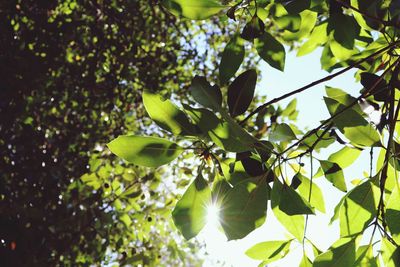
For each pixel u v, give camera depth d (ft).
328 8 3.73
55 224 12.93
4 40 13.89
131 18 16.61
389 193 2.97
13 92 13.94
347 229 2.71
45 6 14.46
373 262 2.67
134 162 2.74
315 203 3.57
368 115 3.21
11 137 13.96
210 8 3.23
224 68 3.18
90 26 15.93
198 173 2.80
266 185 2.70
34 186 13.55
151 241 13.17
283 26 3.37
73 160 15.19
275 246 3.25
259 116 5.33
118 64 16.52
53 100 15.60
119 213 11.77
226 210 2.66
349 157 3.70
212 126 2.65
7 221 12.73
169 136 13.58
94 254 13.71
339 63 4.01
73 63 15.90
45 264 13.00
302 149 3.48
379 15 3.59
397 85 3.02
